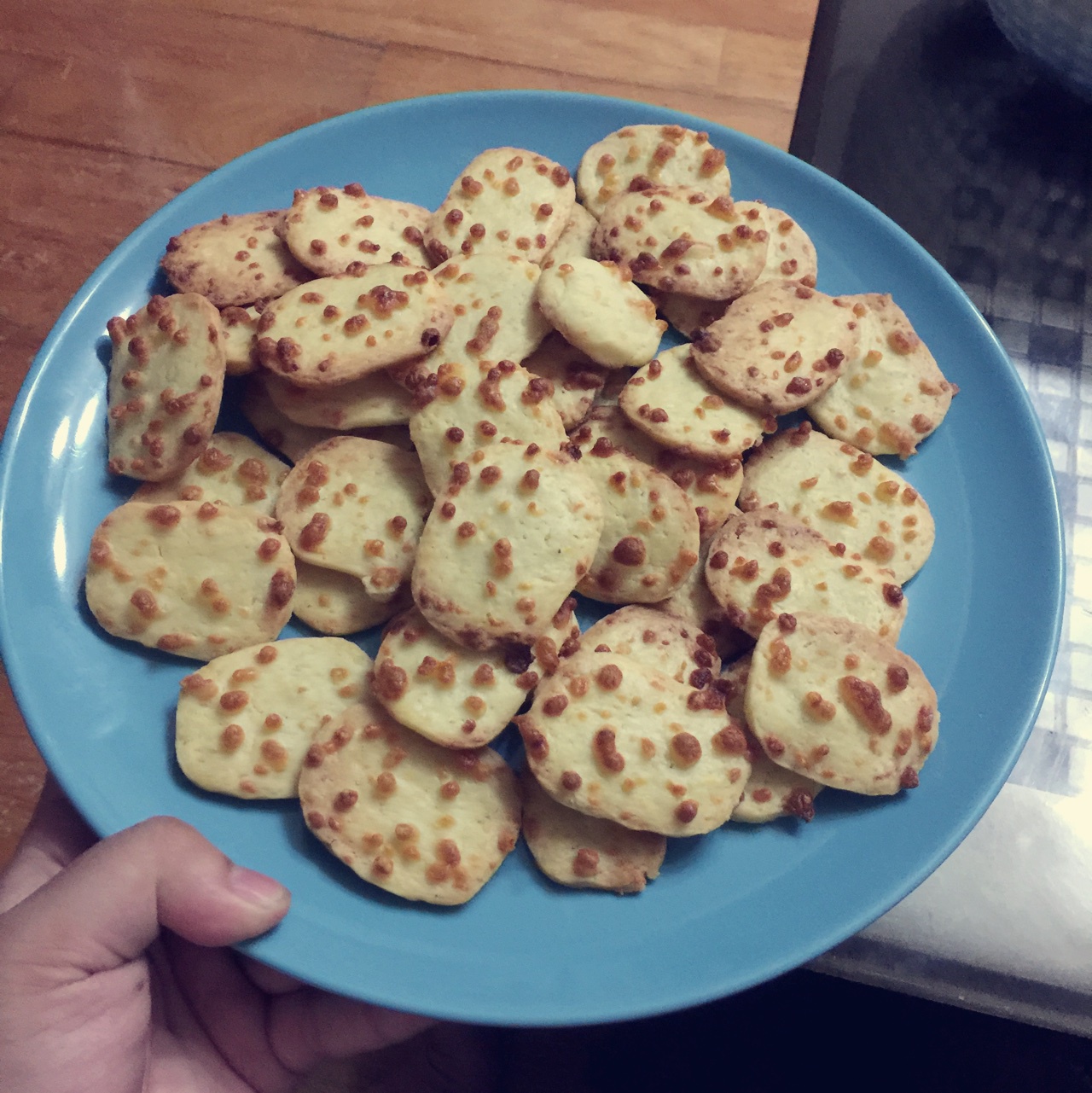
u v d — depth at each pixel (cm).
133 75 31
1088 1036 23
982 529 25
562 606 23
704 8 33
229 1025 25
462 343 25
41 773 27
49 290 29
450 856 21
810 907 21
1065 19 30
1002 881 24
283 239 26
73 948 20
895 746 22
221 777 22
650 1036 29
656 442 25
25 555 23
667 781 21
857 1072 27
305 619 23
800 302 26
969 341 26
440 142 28
